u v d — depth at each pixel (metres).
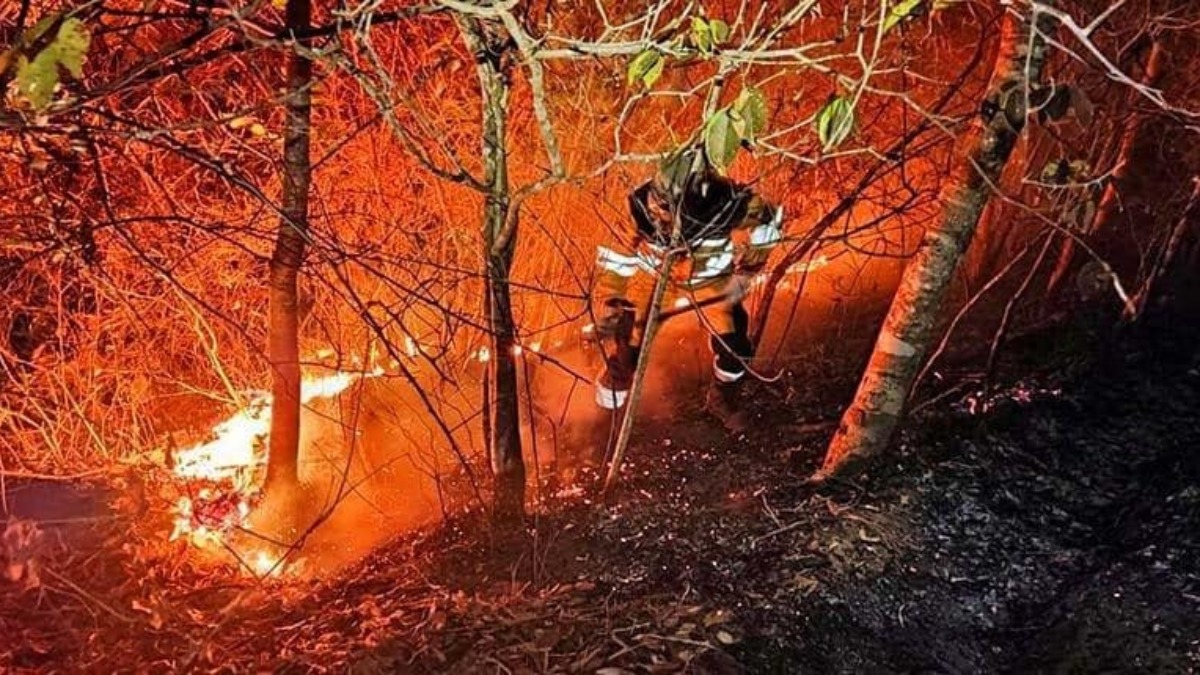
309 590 4.63
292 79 4.13
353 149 5.75
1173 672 3.48
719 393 5.56
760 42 3.31
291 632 4.12
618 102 5.41
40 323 6.05
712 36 2.80
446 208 5.95
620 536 4.49
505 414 4.44
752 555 4.25
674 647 3.56
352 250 5.65
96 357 6.04
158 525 5.22
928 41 5.70
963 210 4.21
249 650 4.00
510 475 4.55
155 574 4.80
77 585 4.62
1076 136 5.72
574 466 5.45
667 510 4.71
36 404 5.84
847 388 5.82
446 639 3.67
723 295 5.14
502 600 3.97
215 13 3.36
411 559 4.68
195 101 5.27
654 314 4.37
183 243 5.82
